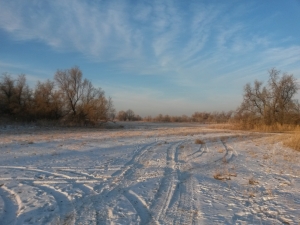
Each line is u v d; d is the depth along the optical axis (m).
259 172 11.09
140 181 9.48
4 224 5.80
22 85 46.34
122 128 46.78
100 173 10.67
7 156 14.30
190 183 9.34
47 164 12.38
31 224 5.78
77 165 12.18
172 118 105.44
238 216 6.37
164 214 6.43
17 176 10.15
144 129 43.72
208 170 11.49
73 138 23.88
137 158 14.14
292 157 14.93
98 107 48.66
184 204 7.17
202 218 6.21
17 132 30.30
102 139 23.30
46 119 46.94
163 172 10.85
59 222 5.88
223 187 8.86
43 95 47.91
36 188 8.57
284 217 6.32
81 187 8.75
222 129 45.44
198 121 104.56
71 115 48.31
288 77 43.84
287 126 41.66
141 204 7.15
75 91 48.75
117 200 7.45
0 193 8.05
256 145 20.77
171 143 21.11
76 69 48.31
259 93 45.72
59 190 8.38
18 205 7.02
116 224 5.80
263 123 44.56
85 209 6.73
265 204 7.23
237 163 13.14
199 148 18.47
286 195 8.02
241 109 47.47
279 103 44.03
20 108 45.09
